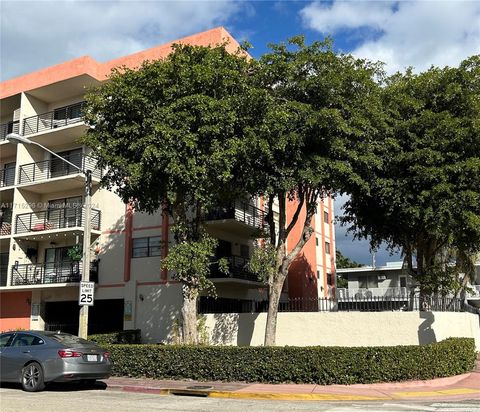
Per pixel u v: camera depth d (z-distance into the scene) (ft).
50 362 39.60
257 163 54.29
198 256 54.03
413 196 57.52
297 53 54.75
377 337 59.26
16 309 96.12
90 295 53.26
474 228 54.49
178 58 51.78
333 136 52.90
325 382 44.27
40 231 88.53
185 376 48.21
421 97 61.31
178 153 49.14
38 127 95.04
